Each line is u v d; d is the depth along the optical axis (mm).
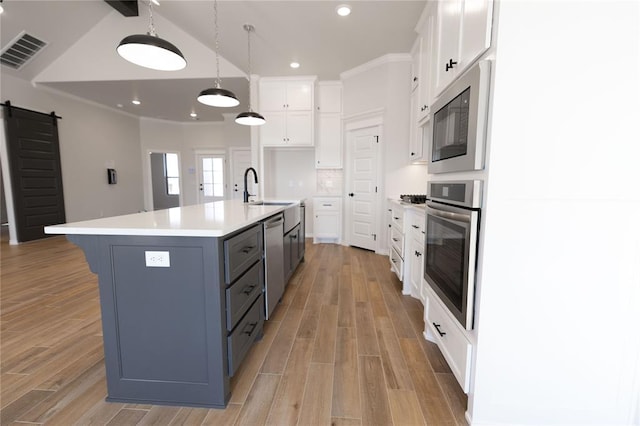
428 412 1399
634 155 1131
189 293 1381
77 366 1736
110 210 6473
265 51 4070
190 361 1417
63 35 4316
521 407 1271
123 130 6762
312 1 3057
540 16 1100
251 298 1802
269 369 1725
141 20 4320
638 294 1184
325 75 4840
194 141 7715
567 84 1119
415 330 2191
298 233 3539
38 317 2348
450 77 1682
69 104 5508
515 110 1140
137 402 1456
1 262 3836
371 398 1490
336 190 5453
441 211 1624
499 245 1200
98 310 2473
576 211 1165
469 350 1306
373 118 4430
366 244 4762
